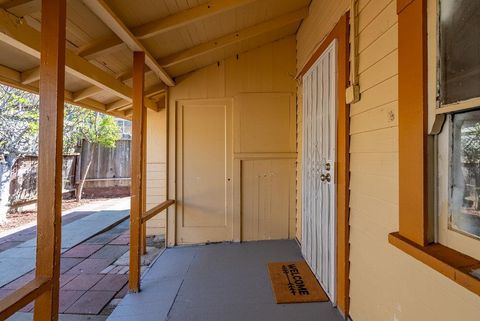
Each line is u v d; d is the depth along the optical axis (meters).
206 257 3.42
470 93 1.01
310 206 3.04
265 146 3.92
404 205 1.37
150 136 4.50
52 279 1.40
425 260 1.14
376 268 1.71
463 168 1.09
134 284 2.59
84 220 5.65
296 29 3.79
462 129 1.09
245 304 2.35
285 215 3.98
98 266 3.43
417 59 1.27
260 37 3.60
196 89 3.95
